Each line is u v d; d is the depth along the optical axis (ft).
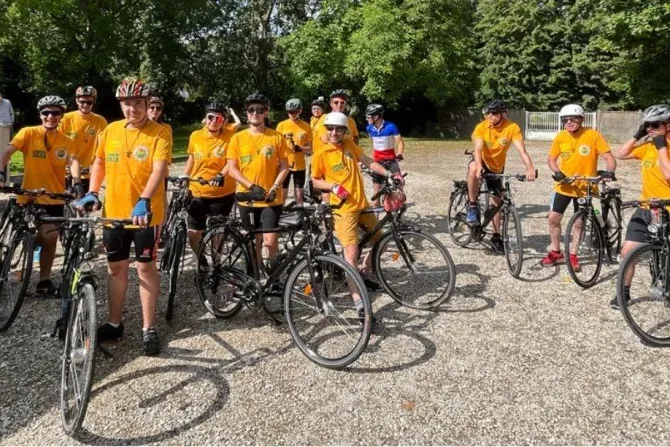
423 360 11.10
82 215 11.71
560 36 90.33
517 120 84.58
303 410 9.34
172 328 12.78
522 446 8.35
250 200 12.41
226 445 8.42
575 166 16.42
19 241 13.05
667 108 12.06
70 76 71.72
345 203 13.21
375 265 14.30
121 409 9.34
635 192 31.94
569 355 11.28
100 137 11.29
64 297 11.48
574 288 15.40
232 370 10.74
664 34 53.16
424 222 24.54
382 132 21.40
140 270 11.21
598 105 89.04
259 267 13.26
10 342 11.94
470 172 18.25
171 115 95.55
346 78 76.95
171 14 78.54
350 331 12.37
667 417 9.04
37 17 60.64
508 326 12.80
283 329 12.71
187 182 14.89
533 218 24.99
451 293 13.71
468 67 84.58
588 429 8.74
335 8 76.48
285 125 22.11
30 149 14.11
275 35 95.20
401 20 72.38
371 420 9.05
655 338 11.62
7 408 9.40
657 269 12.34
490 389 9.97
